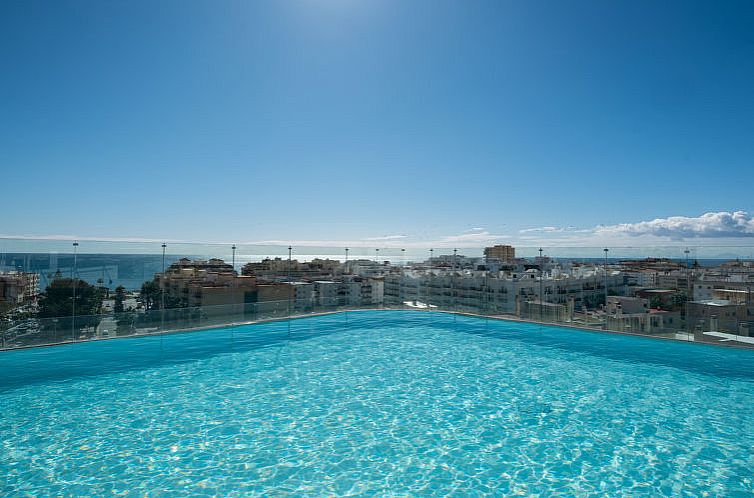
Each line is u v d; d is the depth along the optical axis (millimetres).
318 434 7293
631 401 8992
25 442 6863
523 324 16500
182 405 8625
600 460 6418
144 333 13344
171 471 6000
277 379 10430
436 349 13695
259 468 6117
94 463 6203
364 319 18125
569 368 11492
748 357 12172
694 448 6812
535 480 5852
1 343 11484
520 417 8117
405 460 6406
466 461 6379
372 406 8656
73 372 10734
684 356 12445
